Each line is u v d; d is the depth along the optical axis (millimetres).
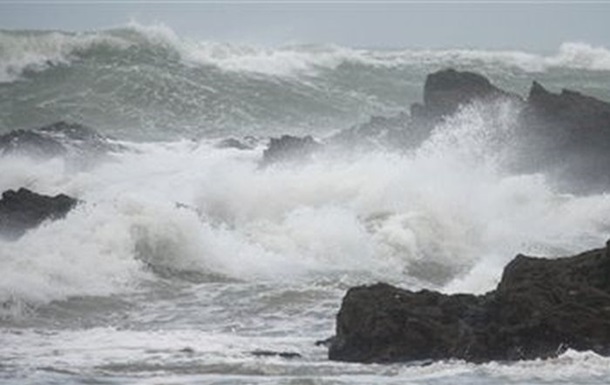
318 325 66125
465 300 58844
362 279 79812
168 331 63938
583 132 114812
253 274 79875
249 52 184750
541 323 54875
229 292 74312
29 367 53594
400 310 57156
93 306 69688
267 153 116375
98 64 175250
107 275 75625
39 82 171500
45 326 64875
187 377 51812
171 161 122500
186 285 76000
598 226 101188
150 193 105625
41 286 70625
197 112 167875
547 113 117188
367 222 92250
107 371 52969
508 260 86812
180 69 176875
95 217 80500
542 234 97625
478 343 54906
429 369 53188
